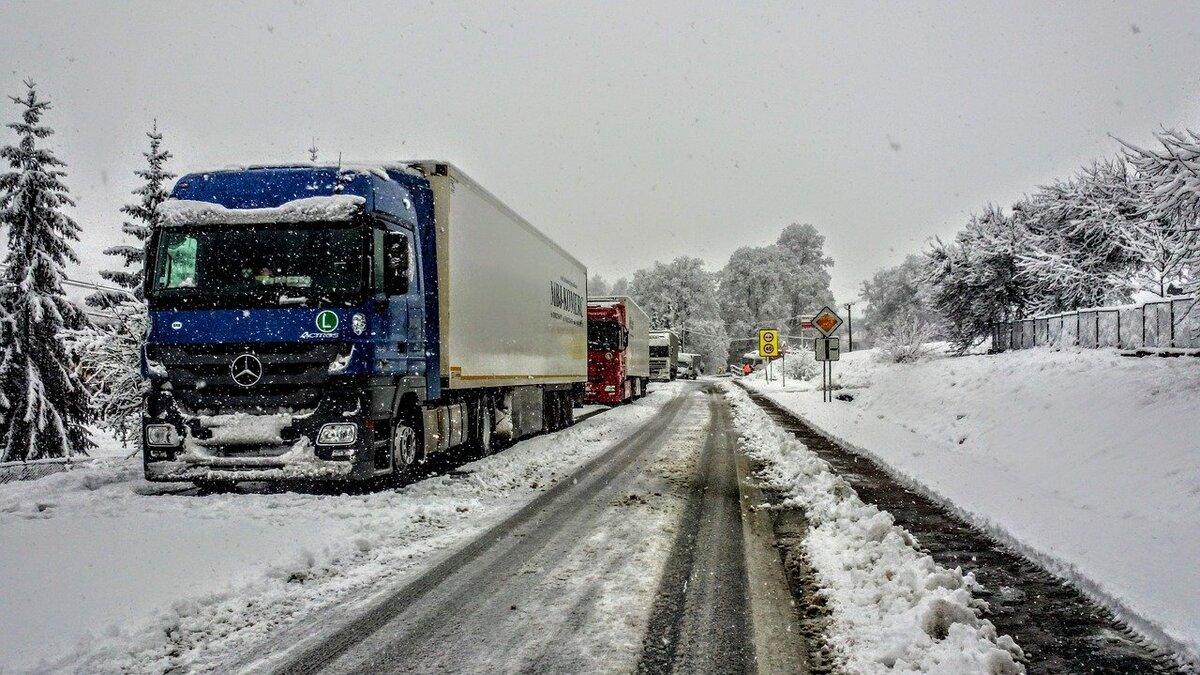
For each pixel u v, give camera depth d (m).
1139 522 7.36
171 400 8.96
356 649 4.41
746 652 4.35
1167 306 17.97
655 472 11.82
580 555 6.60
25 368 22.50
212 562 6.07
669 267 104.94
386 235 9.56
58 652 4.20
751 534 7.39
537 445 15.80
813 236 108.94
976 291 32.06
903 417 19.56
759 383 54.66
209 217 9.27
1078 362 15.80
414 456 10.73
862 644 4.34
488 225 13.53
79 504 8.60
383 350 9.42
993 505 8.19
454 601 5.32
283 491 9.97
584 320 24.03
